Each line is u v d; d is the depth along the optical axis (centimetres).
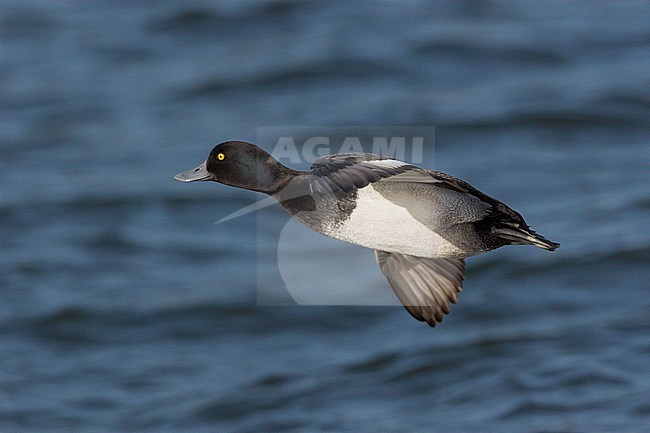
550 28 2280
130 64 2303
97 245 1655
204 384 1248
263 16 2427
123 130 2042
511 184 1728
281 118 1994
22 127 2089
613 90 1995
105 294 1500
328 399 1172
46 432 1168
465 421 1079
